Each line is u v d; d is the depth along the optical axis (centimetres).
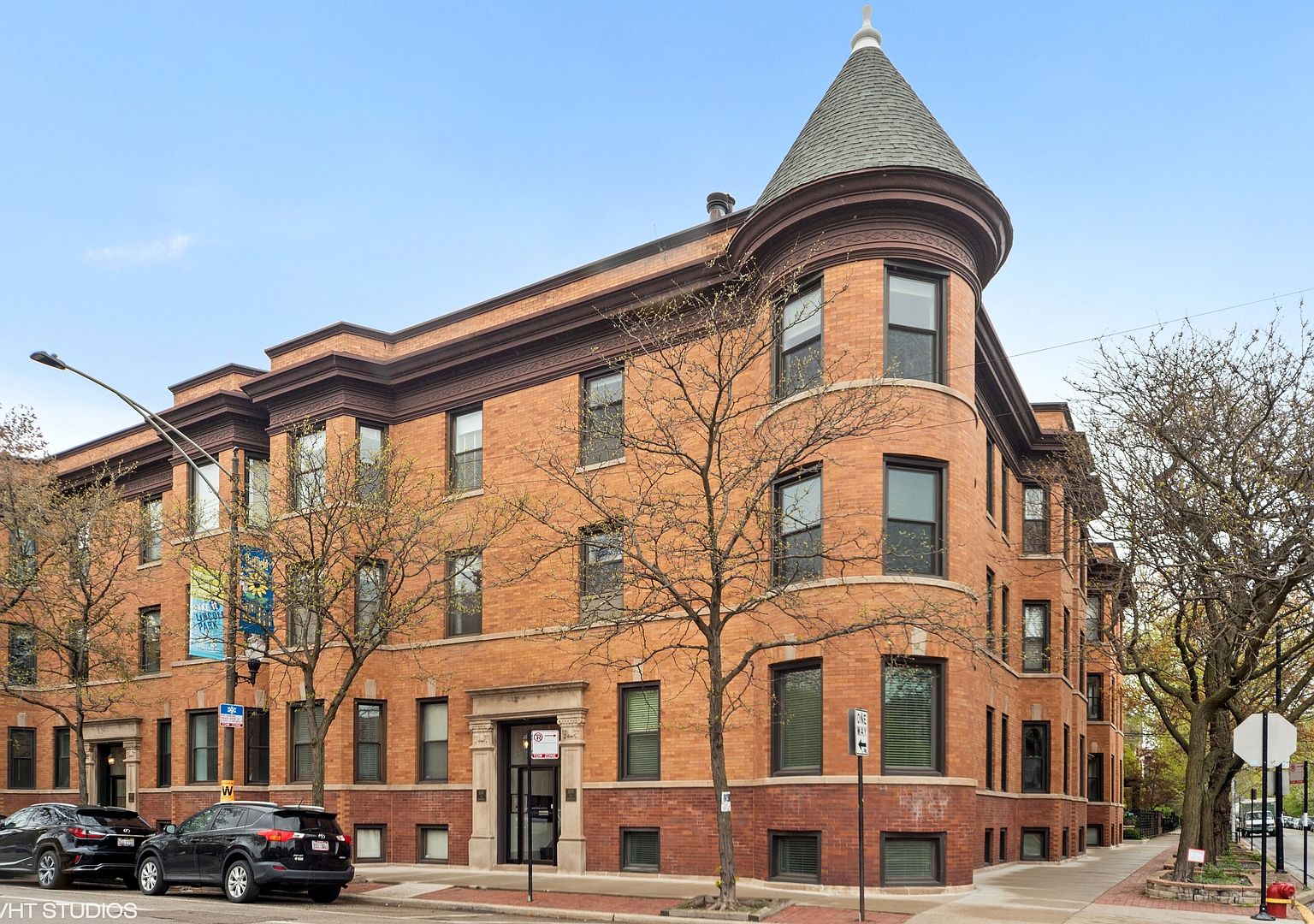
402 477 2420
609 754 2366
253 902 1909
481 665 2594
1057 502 3019
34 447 3272
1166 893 1934
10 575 3083
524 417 2633
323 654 2695
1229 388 2023
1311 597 2078
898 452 2044
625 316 2442
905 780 1936
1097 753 4269
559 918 1744
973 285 2217
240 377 3150
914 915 1652
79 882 2334
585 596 2294
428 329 2902
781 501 2172
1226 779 2214
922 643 1988
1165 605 2308
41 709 3819
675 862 2228
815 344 2131
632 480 2380
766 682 2125
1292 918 1669
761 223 2194
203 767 3084
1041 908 1742
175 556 2895
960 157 2180
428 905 1934
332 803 2627
